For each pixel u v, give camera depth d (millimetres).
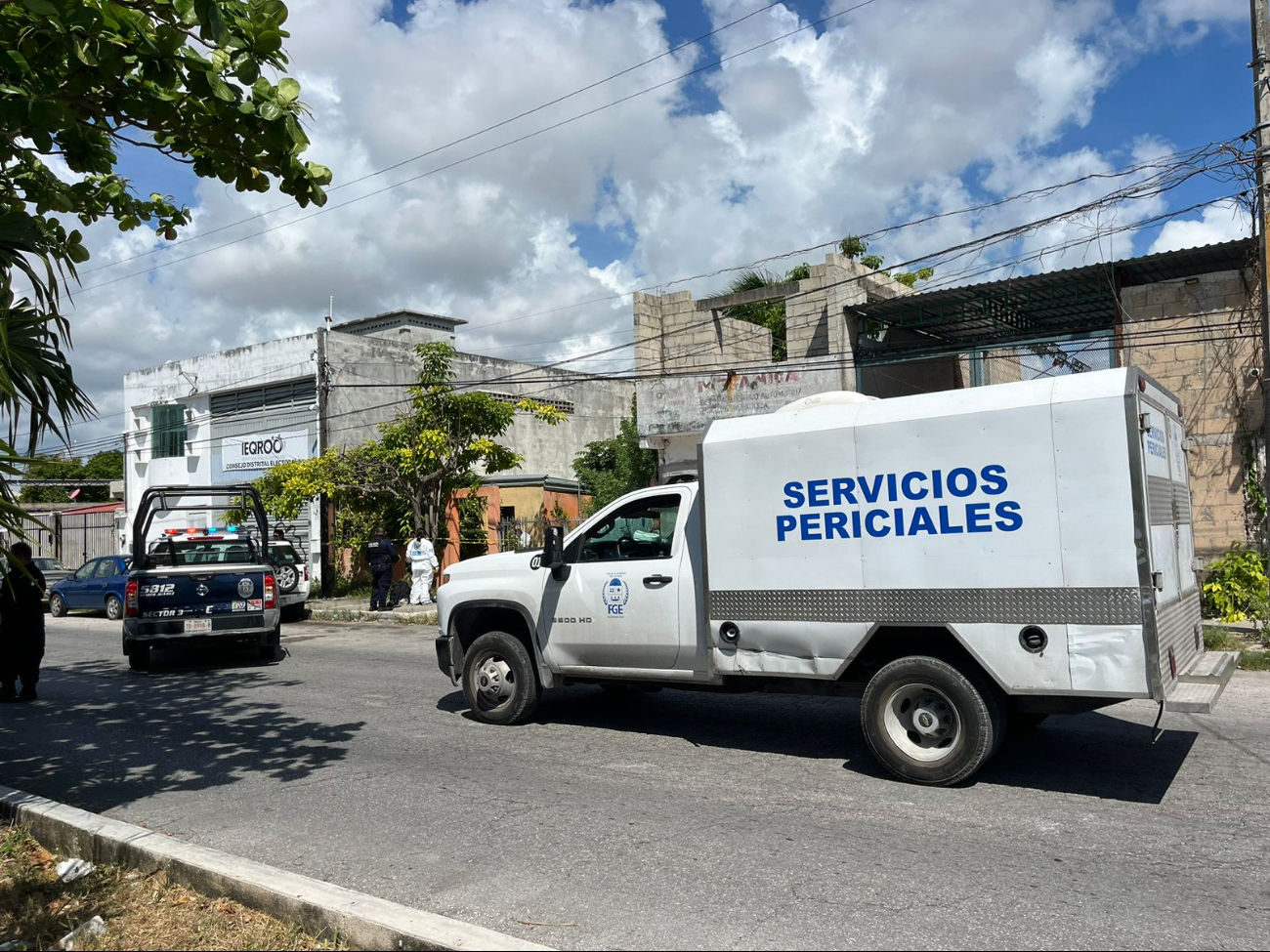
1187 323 15805
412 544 20453
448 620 8781
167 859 4754
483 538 24766
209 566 12766
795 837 5305
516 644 8281
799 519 6605
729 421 7062
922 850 5051
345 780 6723
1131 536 5422
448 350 21125
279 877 4441
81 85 5047
